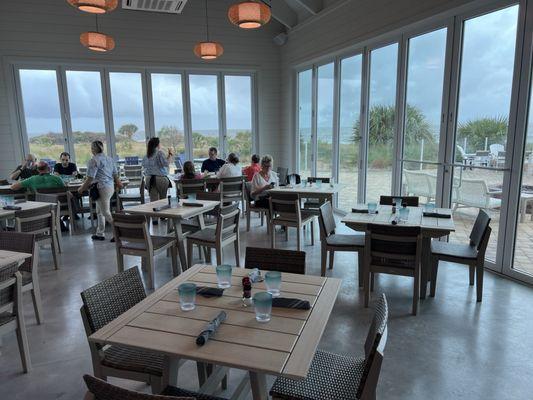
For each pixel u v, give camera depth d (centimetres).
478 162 412
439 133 459
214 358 141
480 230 338
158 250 375
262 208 559
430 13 436
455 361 250
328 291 197
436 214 359
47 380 239
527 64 352
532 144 357
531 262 371
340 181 682
